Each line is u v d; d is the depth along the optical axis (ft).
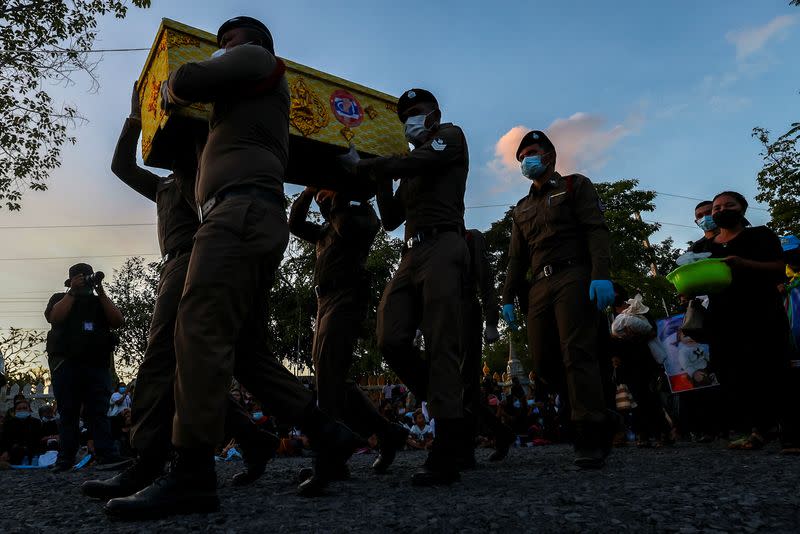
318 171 11.52
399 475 11.78
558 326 11.99
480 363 13.39
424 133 10.48
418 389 10.34
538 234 12.69
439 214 9.71
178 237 9.80
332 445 8.30
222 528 5.75
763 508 5.91
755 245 13.66
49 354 17.98
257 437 10.68
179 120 8.66
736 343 13.60
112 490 8.39
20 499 10.08
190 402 6.49
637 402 19.52
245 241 6.88
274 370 8.33
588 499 6.61
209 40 9.41
